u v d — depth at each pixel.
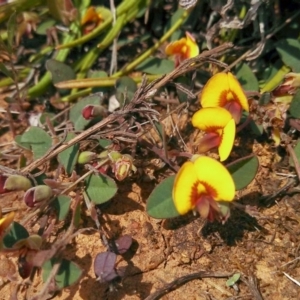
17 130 0.17
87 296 0.13
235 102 0.14
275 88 0.15
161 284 0.14
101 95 0.16
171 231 0.14
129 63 0.17
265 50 0.17
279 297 0.13
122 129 0.15
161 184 0.13
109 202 0.15
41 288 0.14
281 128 0.15
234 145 0.16
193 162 0.12
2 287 0.14
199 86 0.17
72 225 0.13
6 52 0.17
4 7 0.17
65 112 0.17
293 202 0.15
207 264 0.14
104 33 0.18
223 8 0.16
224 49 0.15
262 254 0.14
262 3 0.16
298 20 0.17
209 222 0.14
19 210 0.15
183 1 0.16
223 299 0.13
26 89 0.17
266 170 0.15
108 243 0.14
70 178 0.14
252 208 0.13
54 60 0.17
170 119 0.16
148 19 0.18
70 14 0.17
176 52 0.16
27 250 0.12
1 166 0.14
